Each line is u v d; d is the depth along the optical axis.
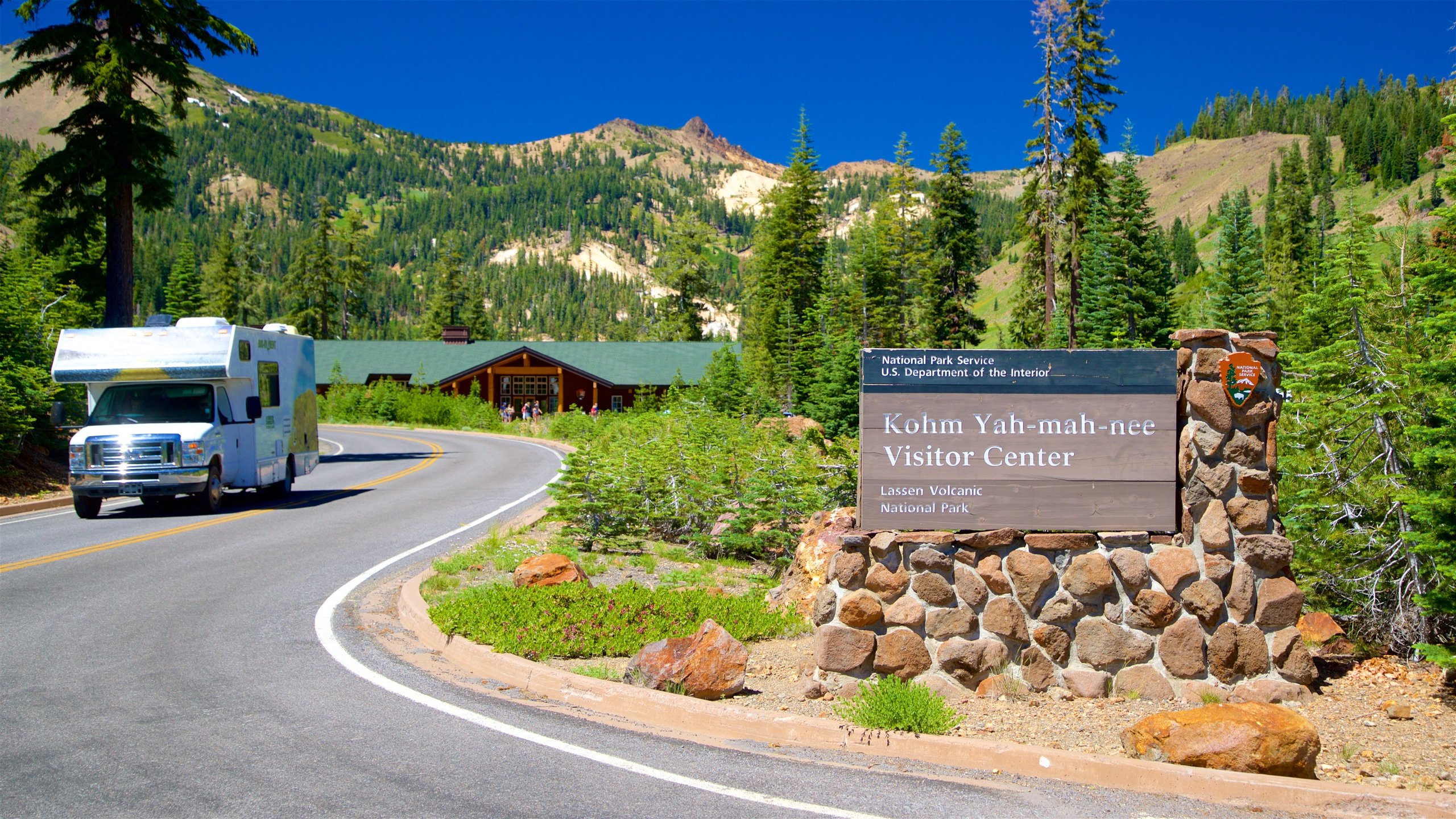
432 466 27.69
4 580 10.27
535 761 5.18
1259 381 6.77
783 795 4.77
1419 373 7.29
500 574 10.39
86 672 6.82
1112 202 36.53
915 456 6.81
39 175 23.12
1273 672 6.62
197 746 5.31
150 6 22.67
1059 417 6.81
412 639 7.92
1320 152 180.38
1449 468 7.27
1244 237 34.97
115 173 23.09
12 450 18.30
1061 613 6.64
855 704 6.00
